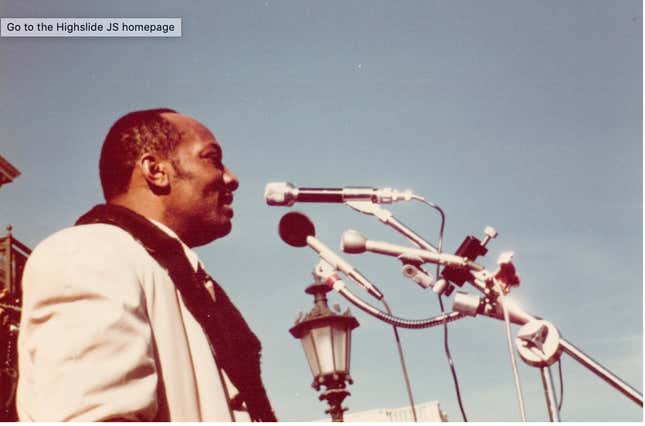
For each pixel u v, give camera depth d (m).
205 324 2.19
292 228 2.96
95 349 1.70
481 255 2.72
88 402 1.64
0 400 7.71
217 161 2.57
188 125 2.57
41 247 1.91
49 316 1.78
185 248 2.35
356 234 2.85
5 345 8.80
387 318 2.87
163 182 2.46
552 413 2.46
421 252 2.77
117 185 2.47
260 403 2.27
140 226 2.17
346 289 2.89
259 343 2.44
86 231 2.01
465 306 2.66
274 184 2.93
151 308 1.99
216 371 2.12
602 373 2.43
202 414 2.01
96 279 1.82
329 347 5.08
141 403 1.69
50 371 1.68
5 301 9.36
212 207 2.51
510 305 2.61
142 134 2.48
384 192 2.83
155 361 1.94
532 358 2.49
